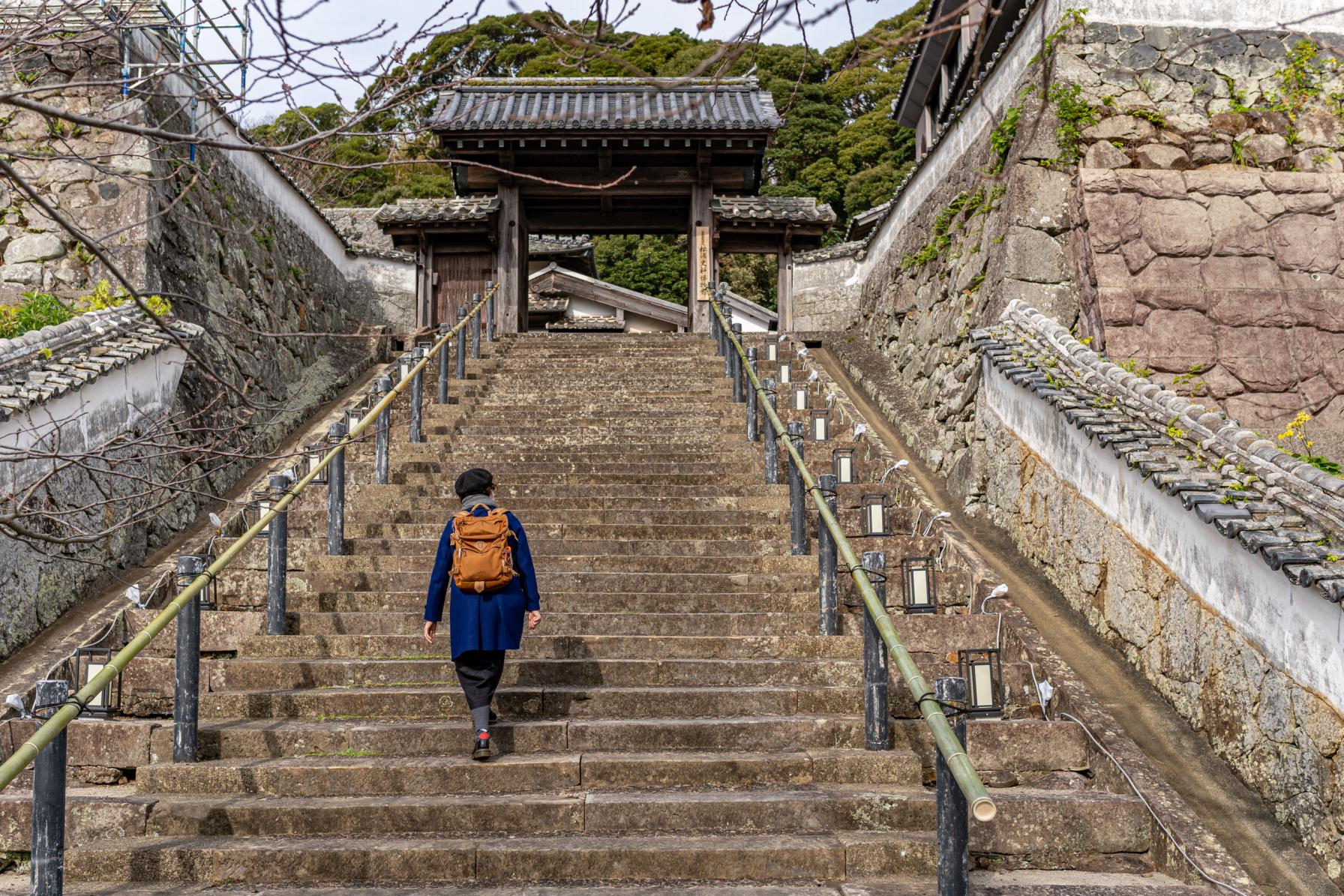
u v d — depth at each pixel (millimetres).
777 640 5930
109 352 7703
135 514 3998
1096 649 6234
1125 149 9258
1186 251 8680
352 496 8000
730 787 4762
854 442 9633
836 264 18344
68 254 9281
